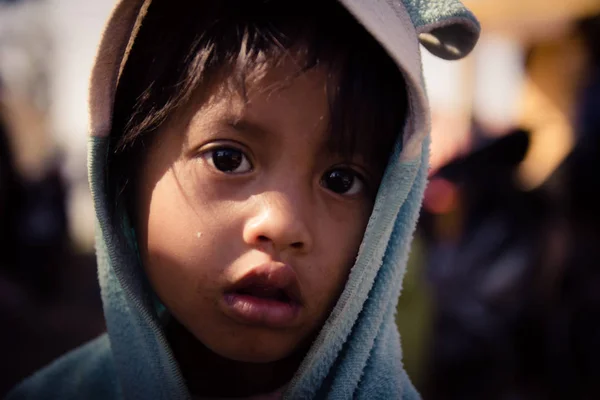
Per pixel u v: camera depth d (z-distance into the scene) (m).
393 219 0.81
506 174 2.38
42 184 4.23
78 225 6.35
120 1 0.79
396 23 0.78
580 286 2.18
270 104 0.76
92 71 0.83
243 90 0.76
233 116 0.76
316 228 0.78
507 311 2.30
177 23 0.82
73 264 5.25
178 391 0.87
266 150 0.77
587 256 2.18
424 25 0.83
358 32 0.80
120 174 0.89
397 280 0.90
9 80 5.29
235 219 0.77
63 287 4.63
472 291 2.32
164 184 0.80
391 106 0.82
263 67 0.76
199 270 0.77
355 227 0.82
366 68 0.80
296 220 0.76
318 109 0.77
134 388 0.97
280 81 0.76
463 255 2.39
